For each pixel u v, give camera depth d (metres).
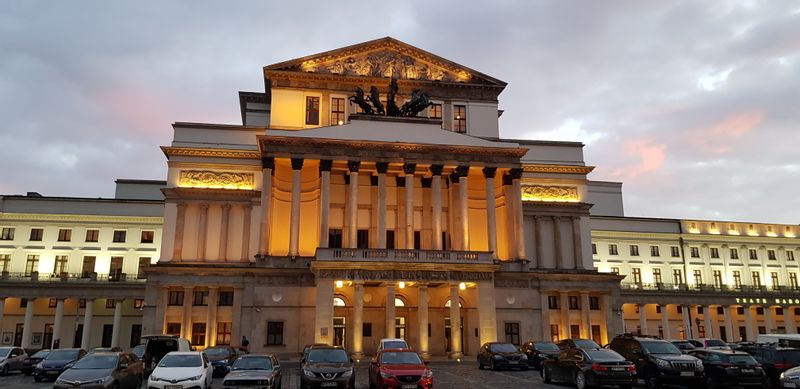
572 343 46.66
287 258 67.25
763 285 103.94
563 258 76.75
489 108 80.06
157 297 65.94
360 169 72.94
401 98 77.88
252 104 83.56
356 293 61.44
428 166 71.38
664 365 36.09
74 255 85.62
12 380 45.31
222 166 72.12
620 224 100.62
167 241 69.06
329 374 32.62
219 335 66.62
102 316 85.69
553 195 78.94
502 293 70.88
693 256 102.50
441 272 63.44
